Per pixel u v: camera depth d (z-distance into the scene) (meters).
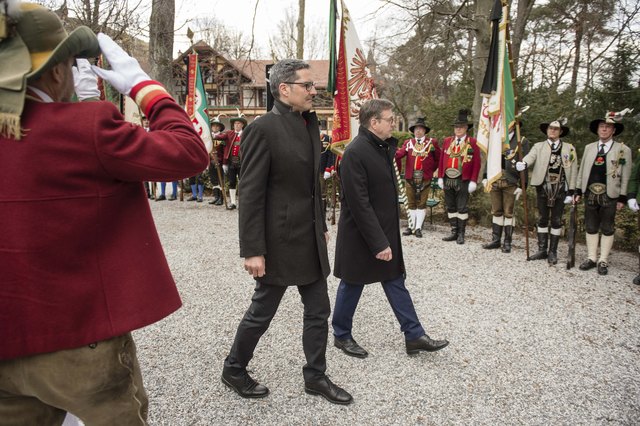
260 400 2.64
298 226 2.41
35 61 1.12
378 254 2.84
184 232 7.37
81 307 1.15
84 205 1.13
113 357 1.22
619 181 5.18
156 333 3.55
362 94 5.75
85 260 1.16
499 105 5.66
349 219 3.05
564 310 4.07
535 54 13.53
